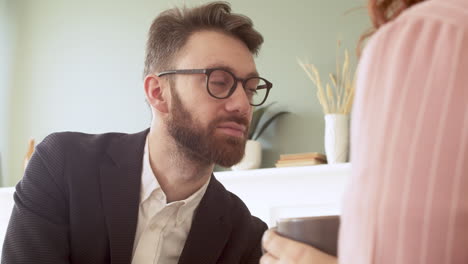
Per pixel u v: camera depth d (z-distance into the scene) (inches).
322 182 108.2
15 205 49.9
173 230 51.8
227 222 53.3
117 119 133.3
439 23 15.7
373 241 15.4
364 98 16.8
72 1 142.7
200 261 50.6
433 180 14.7
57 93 139.5
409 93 15.5
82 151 52.6
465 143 14.5
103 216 49.5
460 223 14.3
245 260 54.8
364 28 116.3
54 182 50.3
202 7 53.0
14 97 142.7
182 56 51.3
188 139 49.4
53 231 48.4
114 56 136.7
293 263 20.5
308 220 20.7
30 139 139.3
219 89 49.6
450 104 14.9
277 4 123.8
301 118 117.0
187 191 52.1
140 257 50.3
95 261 49.3
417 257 14.6
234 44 51.1
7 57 145.2
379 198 15.4
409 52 15.9
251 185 112.4
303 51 119.9
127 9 137.9
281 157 107.4
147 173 51.1
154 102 52.6
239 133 49.8
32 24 144.7
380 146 15.7
